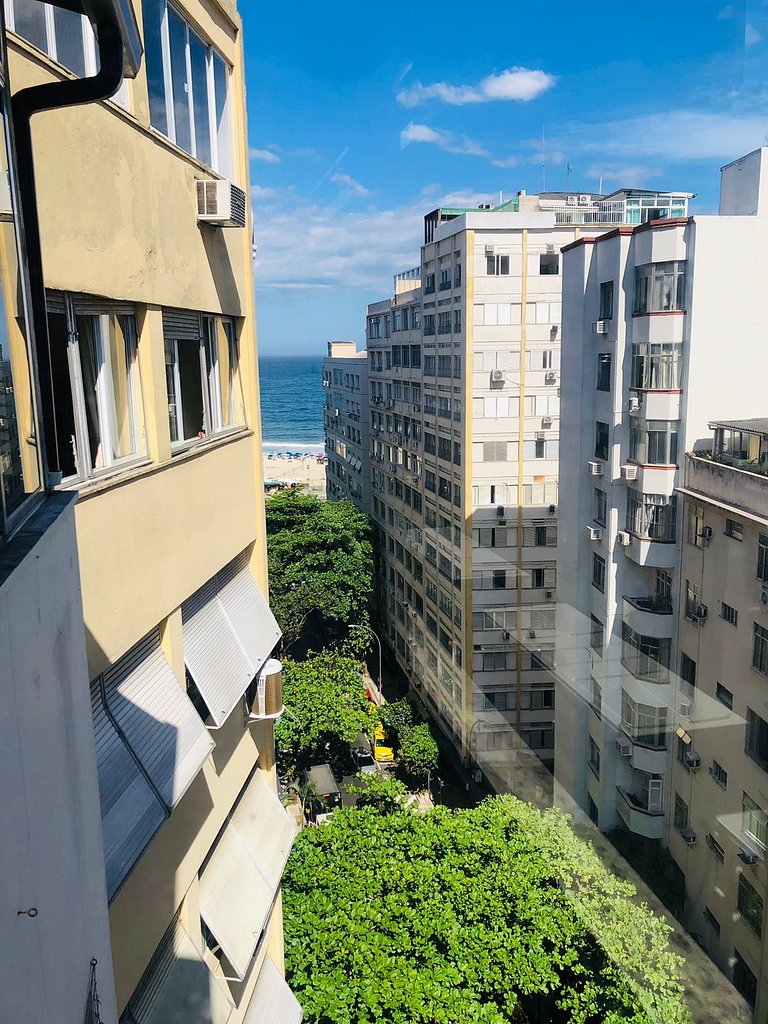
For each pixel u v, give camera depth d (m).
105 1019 2.78
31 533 2.20
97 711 4.53
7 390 2.21
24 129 2.72
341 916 10.06
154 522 5.21
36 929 1.96
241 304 7.42
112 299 4.70
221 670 6.32
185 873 5.67
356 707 21.88
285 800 21.20
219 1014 5.65
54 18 3.92
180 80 5.89
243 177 7.39
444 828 9.86
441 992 8.11
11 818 1.82
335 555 29.92
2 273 2.25
